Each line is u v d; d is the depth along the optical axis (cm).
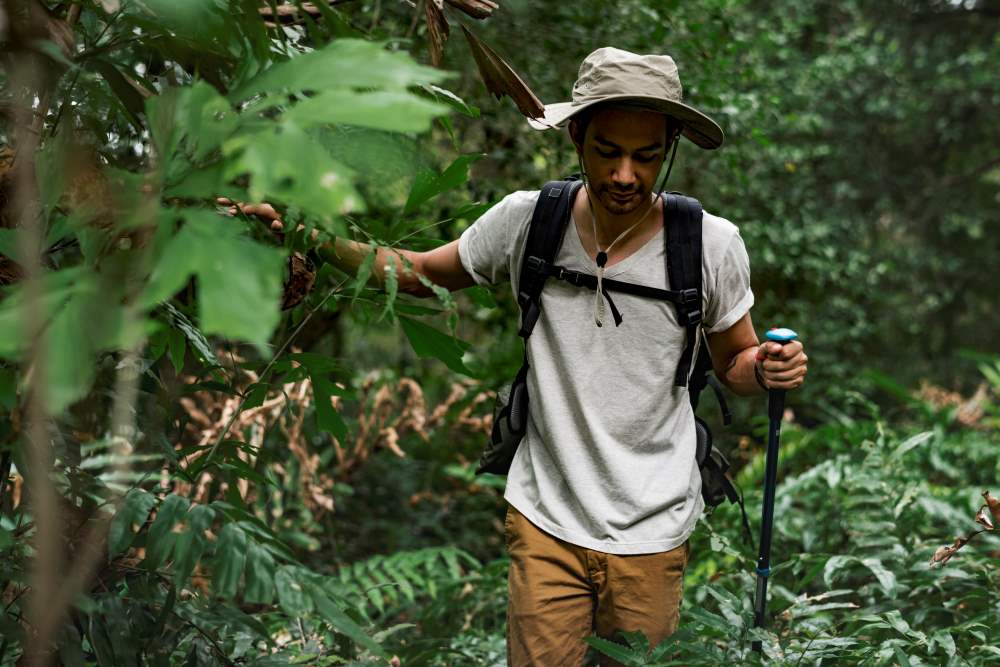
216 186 104
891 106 916
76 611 149
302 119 101
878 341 951
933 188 1046
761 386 212
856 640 214
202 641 174
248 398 188
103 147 160
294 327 200
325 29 175
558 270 206
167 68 172
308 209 97
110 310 101
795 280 637
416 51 336
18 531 153
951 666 211
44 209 130
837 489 373
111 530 144
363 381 398
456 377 489
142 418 168
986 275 1083
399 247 221
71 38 131
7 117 134
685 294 202
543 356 208
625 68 190
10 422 129
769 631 211
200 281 93
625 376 204
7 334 97
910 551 294
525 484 213
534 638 206
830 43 763
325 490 388
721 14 420
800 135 648
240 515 153
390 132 128
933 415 534
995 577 268
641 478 204
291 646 238
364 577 345
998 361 604
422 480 525
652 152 191
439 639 278
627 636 192
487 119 374
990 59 978
